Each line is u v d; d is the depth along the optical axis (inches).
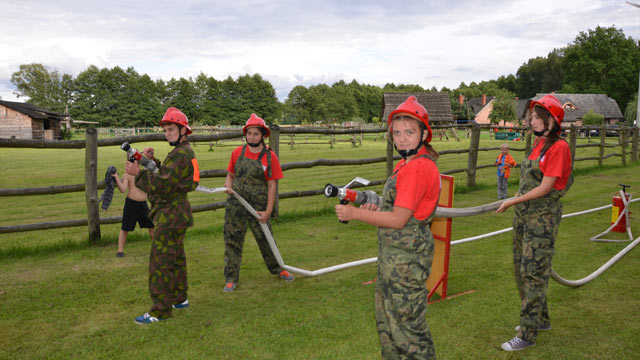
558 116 116.1
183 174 140.1
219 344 131.6
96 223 241.1
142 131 2160.4
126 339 134.9
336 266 187.3
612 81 3038.9
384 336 91.0
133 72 3937.0
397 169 86.7
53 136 1854.1
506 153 372.2
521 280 131.0
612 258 194.7
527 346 127.5
